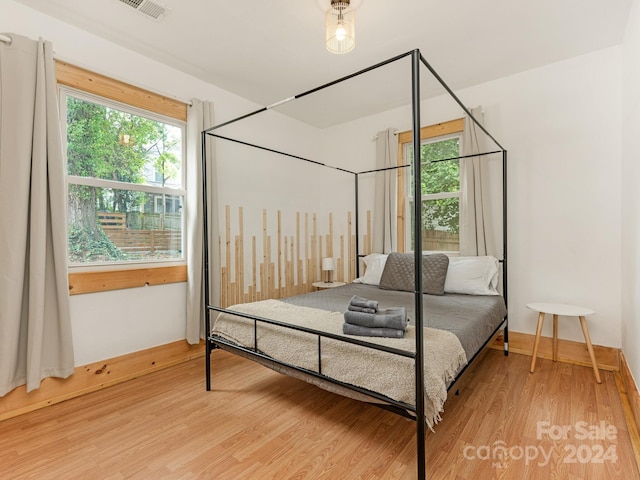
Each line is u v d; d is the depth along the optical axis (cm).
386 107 362
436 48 250
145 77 259
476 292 271
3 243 186
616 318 252
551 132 277
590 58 260
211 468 148
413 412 139
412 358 143
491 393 215
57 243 205
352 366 159
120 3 199
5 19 193
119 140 250
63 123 220
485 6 202
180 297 283
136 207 260
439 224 342
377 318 165
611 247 254
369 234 388
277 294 372
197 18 213
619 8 206
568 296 272
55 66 211
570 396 211
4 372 185
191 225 282
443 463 149
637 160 193
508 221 298
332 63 271
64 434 176
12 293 187
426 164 349
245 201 338
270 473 145
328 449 161
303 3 199
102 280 234
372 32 228
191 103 282
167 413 196
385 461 152
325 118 395
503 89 298
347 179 406
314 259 421
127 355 248
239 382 240
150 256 268
